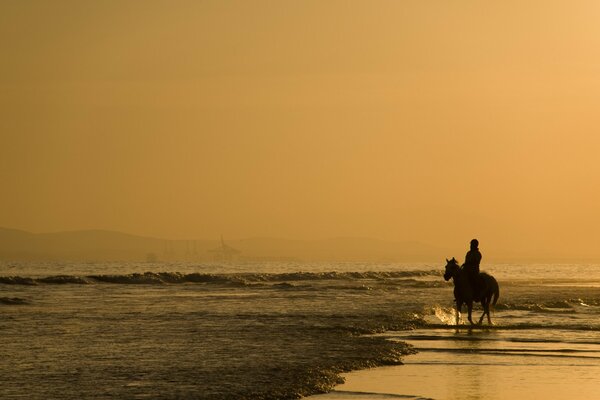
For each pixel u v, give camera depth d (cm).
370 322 4047
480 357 2736
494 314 4831
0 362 2533
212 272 18275
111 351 2819
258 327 3731
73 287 8406
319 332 3512
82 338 3241
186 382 2158
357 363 2527
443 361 2636
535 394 2034
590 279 14588
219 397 1945
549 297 6831
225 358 2631
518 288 9275
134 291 7675
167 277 10256
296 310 4969
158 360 2583
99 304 5566
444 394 2027
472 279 4075
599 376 2320
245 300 6141
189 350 2850
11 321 4053
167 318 4284
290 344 3041
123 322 4012
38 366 2448
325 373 2305
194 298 6450
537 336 3475
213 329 3634
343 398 1972
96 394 1984
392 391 2069
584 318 4512
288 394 1995
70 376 2258
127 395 1970
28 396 1959
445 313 4925
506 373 2373
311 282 10825
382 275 14188
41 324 3891
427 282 10988
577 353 2852
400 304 5656
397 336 3444
